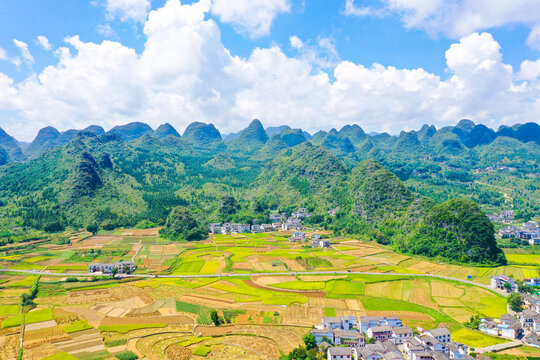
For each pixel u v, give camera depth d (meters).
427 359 112.62
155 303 163.88
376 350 115.12
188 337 131.12
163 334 133.38
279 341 127.19
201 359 115.38
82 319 146.00
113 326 138.75
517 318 143.38
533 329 136.00
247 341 127.38
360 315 148.25
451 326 138.62
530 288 170.88
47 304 162.75
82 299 169.25
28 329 136.00
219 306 159.75
